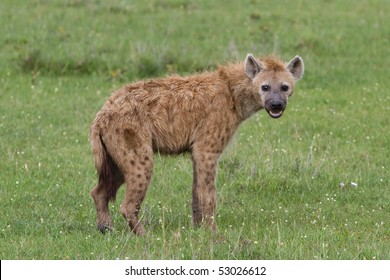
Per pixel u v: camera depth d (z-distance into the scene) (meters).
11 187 17.19
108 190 14.78
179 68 27.05
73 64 27.27
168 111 14.84
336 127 22.09
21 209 15.99
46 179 17.88
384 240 14.71
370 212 16.34
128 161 14.45
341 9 35.78
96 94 24.84
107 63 27.33
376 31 32.06
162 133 14.82
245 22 32.75
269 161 18.88
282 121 22.56
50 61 27.17
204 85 15.18
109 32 30.86
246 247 13.66
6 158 19.16
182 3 36.00
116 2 34.75
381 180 18.09
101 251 13.60
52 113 23.00
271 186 17.73
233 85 15.31
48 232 14.73
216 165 15.22
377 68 28.09
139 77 26.64
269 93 15.24
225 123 15.20
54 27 31.02
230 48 28.27
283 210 16.47
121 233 14.63
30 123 22.03
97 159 14.57
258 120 22.55
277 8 35.66
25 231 14.70
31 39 29.45
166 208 16.28
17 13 32.84
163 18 33.25
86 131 21.59
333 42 30.53
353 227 15.41
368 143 20.88
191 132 15.05
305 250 13.84
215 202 15.14
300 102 24.41
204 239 14.15
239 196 17.33
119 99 14.65
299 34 31.12
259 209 16.52
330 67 27.92
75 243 14.05
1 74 26.50
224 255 13.48
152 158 14.68
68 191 17.14
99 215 14.79
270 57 16.02
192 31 31.45
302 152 20.00
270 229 15.09
